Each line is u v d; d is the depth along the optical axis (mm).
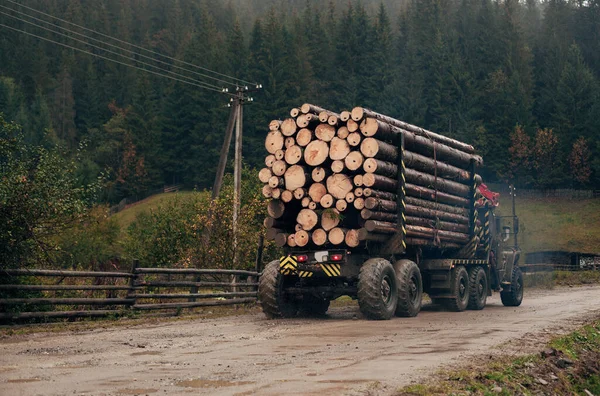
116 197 96250
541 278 36719
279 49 91125
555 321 14445
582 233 76875
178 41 133125
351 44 99938
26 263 13789
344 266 14844
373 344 10180
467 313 17266
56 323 13430
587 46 121750
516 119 96750
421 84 91438
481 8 116000
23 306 13359
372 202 14305
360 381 6875
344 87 96500
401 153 15453
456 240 18625
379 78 93375
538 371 8555
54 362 8461
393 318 15273
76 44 129250
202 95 94062
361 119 14461
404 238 15508
